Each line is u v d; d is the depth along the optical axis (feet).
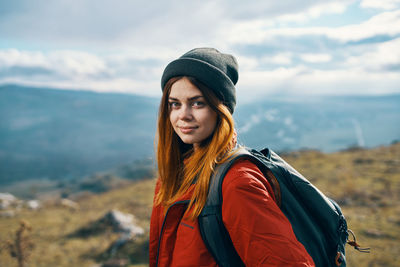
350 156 80.48
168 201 3.47
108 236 41.52
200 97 3.13
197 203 2.97
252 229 2.56
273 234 2.52
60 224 51.65
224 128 3.12
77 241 41.81
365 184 52.47
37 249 38.55
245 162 2.96
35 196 255.91
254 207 2.61
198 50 3.35
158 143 3.88
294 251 2.48
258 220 2.57
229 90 3.23
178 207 3.33
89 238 42.50
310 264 2.50
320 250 3.01
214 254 2.87
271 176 3.05
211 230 2.86
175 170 3.80
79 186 240.32
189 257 3.02
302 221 3.01
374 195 45.39
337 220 3.13
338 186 52.21
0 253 35.50
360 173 60.90
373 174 59.41
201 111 3.15
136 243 38.04
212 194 2.89
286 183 3.06
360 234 31.48
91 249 38.17
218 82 3.10
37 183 431.43
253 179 2.76
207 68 3.07
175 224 3.35
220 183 2.85
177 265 3.12
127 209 59.88
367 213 38.42
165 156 3.83
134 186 91.04
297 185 3.05
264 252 2.48
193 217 2.96
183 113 3.18
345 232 3.19
